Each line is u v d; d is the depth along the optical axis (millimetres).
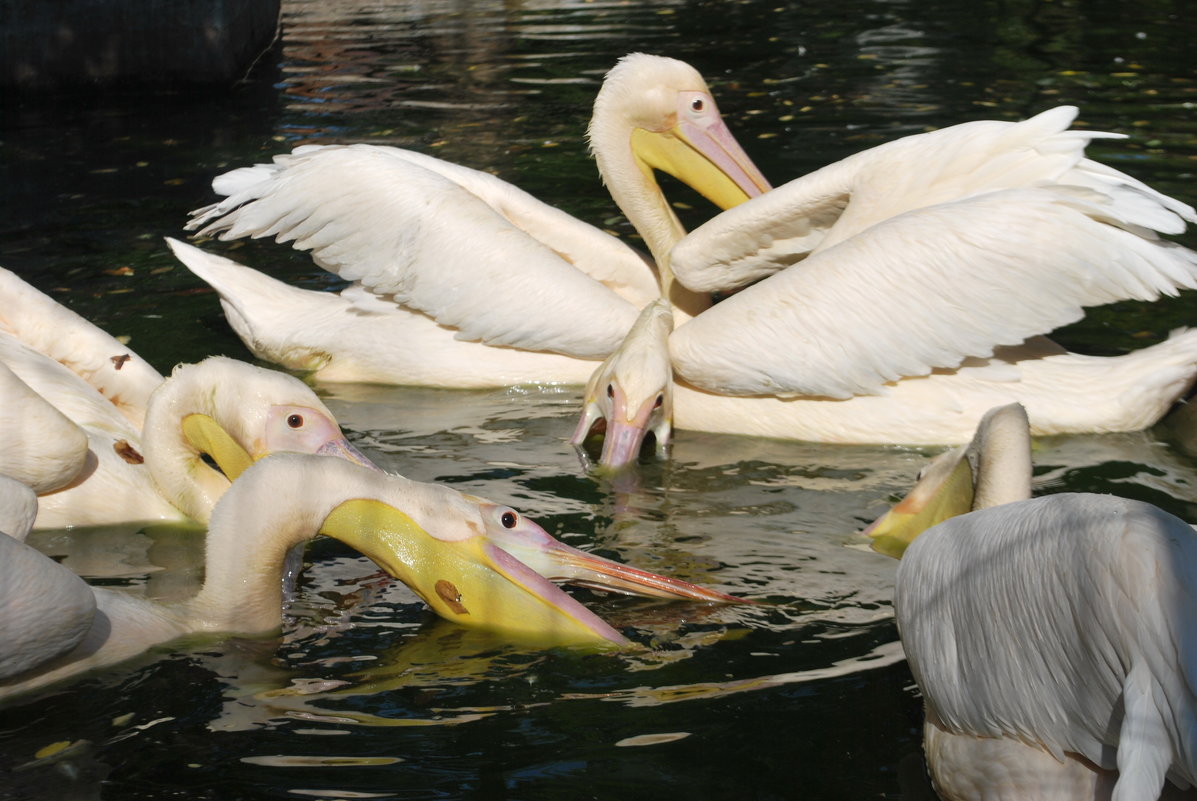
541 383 11836
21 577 6406
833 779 6094
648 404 10266
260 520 7539
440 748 6430
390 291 11578
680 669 7172
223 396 8992
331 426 8977
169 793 6074
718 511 9391
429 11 30016
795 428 10719
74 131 20516
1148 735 4184
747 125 19109
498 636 7598
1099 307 12883
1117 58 22359
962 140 10578
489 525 7820
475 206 11586
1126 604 4320
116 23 22562
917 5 28062
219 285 12320
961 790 5539
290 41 26938
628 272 12531
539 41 26188
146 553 8844
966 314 9977
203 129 20250
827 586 8148
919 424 10391
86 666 7129
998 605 4961
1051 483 9492
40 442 8602
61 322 10320
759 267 11438
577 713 6738
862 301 10133
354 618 7852
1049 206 9922
